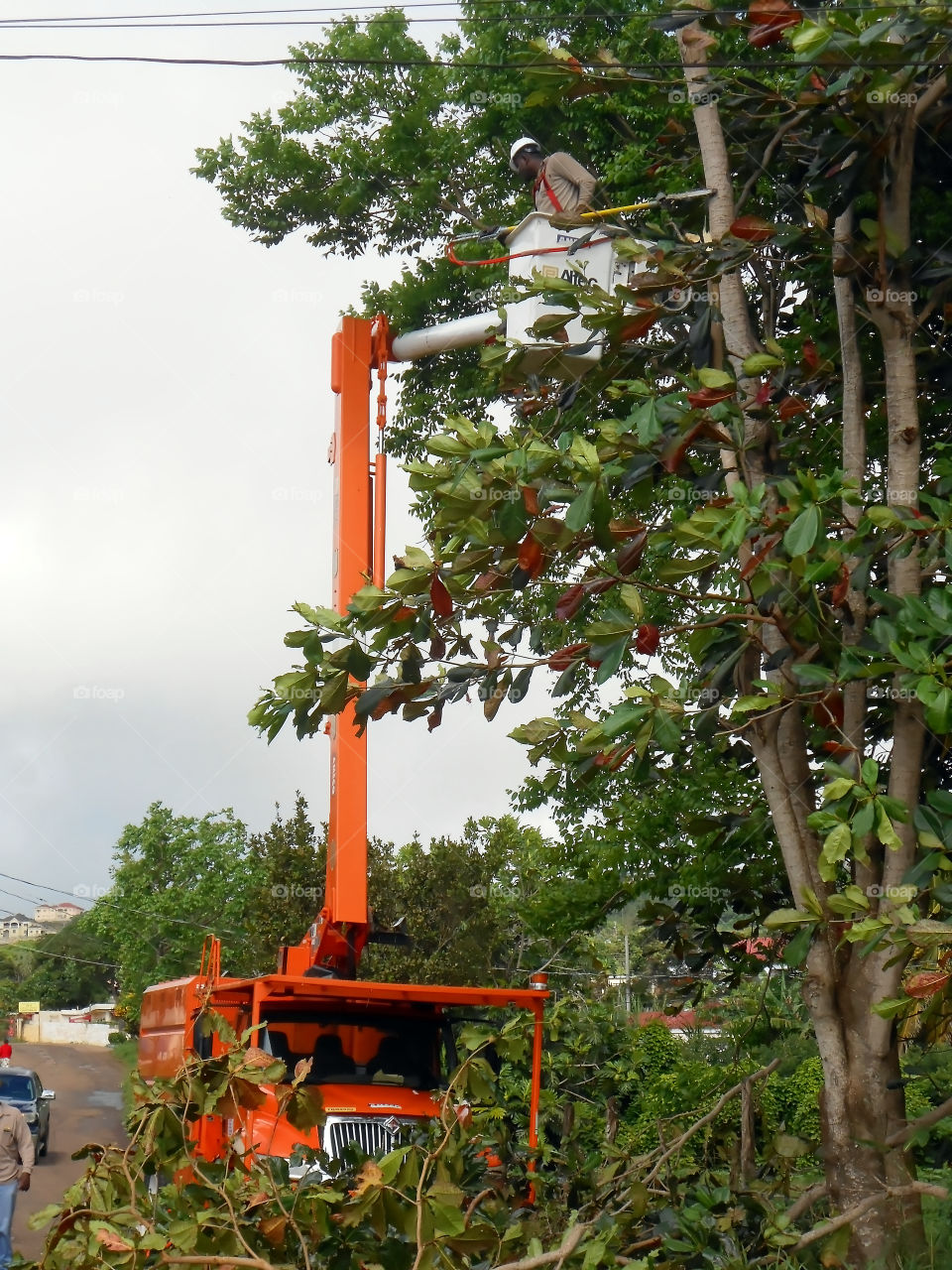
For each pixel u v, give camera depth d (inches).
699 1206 229.5
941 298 260.1
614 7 576.7
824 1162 240.8
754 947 351.9
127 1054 1972.2
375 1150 311.4
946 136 268.1
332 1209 202.8
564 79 302.0
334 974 363.3
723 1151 281.4
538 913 559.5
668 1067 556.1
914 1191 221.8
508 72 598.2
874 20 245.3
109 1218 206.7
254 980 335.0
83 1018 3058.6
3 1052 518.0
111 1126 1118.4
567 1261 209.0
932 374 287.3
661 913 354.3
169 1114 219.9
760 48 268.5
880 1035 237.6
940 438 318.0
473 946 711.1
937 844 225.1
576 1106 408.2
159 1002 472.1
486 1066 228.1
